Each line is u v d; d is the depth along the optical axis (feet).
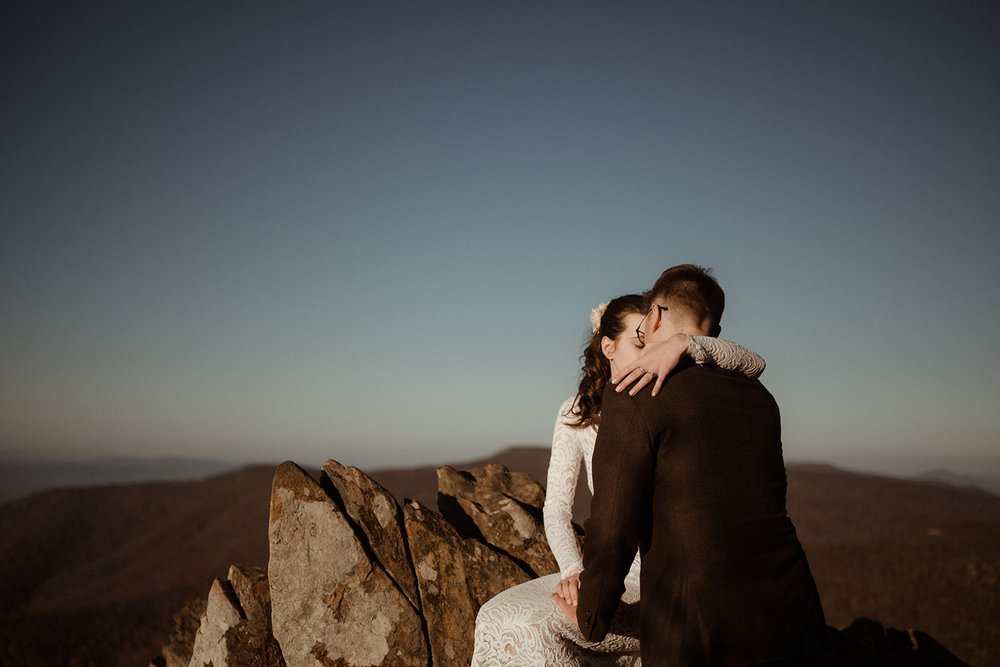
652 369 6.81
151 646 44.55
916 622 39.78
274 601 10.46
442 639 10.68
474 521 13.00
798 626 6.46
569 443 9.61
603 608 6.76
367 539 11.25
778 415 7.32
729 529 6.42
